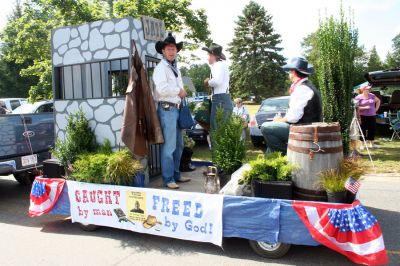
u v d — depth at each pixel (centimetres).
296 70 404
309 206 315
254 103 4541
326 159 328
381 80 1182
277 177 348
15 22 1214
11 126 563
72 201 434
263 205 333
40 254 374
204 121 527
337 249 304
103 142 477
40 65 1120
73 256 366
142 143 438
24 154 582
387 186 617
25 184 707
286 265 332
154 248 380
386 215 468
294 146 344
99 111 479
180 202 366
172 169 458
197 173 533
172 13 1055
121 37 454
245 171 362
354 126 739
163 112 446
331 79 459
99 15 1059
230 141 416
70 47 502
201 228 358
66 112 509
